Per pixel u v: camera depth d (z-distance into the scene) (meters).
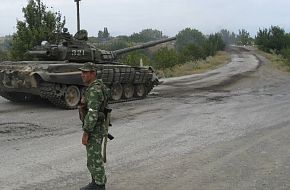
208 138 8.70
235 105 14.09
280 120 11.02
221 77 27.77
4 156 7.09
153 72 16.98
